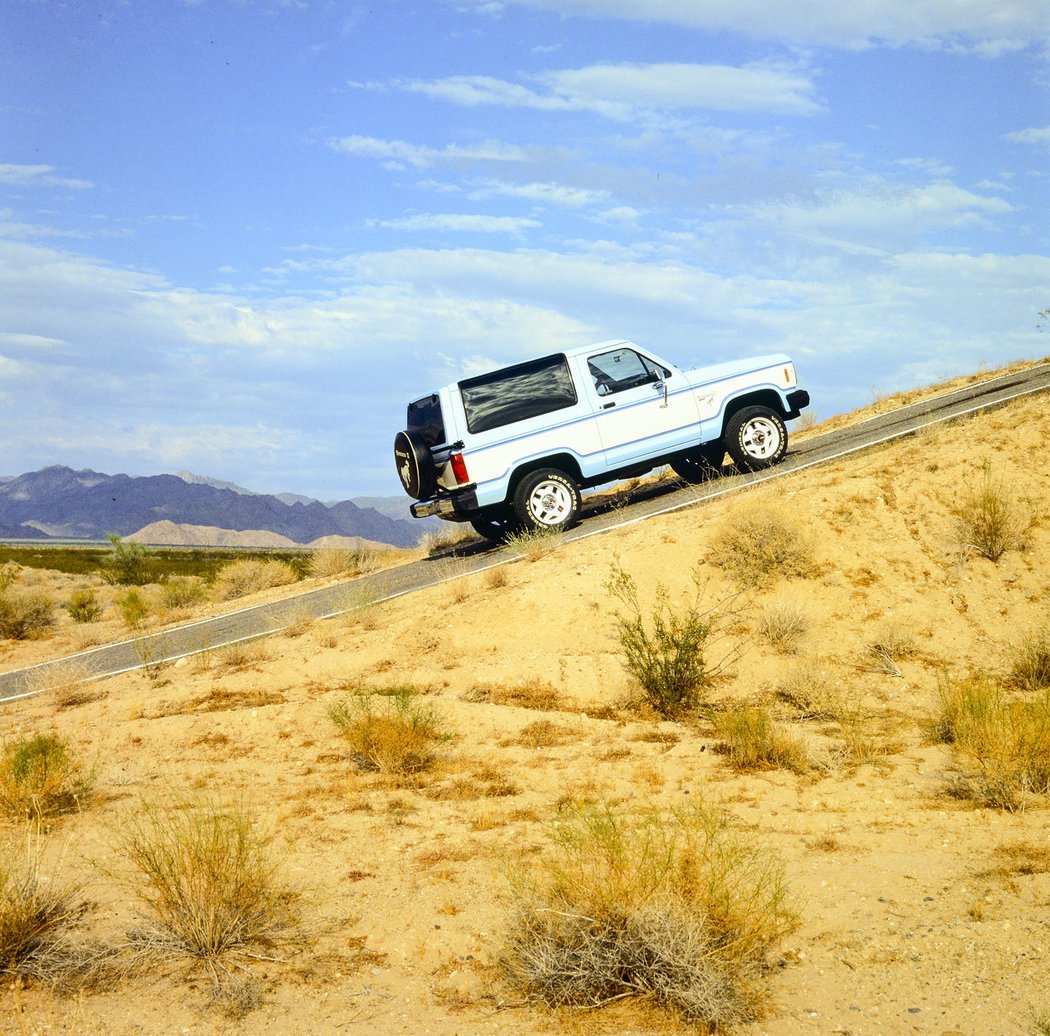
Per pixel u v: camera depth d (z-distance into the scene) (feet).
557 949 13.04
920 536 35.37
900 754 23.20
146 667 37.29
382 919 15.03
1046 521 35.24
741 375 47.83
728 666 30.66
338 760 25.29
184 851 15.24
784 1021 11.57
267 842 18.45
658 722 27.43
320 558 64.59
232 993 12.59
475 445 43.80
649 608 33.47
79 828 19.86
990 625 31.53
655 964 12.42
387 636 35.60
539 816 19.81
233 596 63.10
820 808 19.67
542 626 33.45
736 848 15.47
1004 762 19.79
